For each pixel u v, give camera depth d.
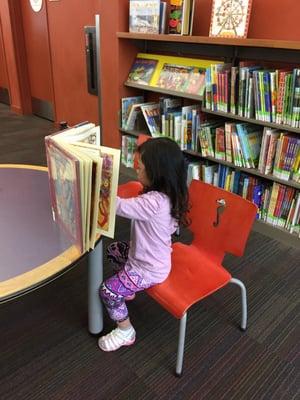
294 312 1.79
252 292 1.91
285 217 2.29
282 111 2.06
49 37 4.23
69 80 4.18
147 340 1.61
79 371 1.46
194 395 1.38
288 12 2.15
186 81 2.65
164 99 2.82
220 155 2.47
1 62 5.44
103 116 3.36
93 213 1.03
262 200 2.38
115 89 3.11
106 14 2.90
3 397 1.35
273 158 2.22
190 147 2.67
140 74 2.99
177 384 1.42
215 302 1.83
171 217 1.31
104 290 1.40
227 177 2.53
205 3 2.54
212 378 1.44
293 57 2.18
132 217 1.23
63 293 1.87
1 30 4.99
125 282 1.36
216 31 2.36
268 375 1.46
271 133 2.16
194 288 1.36
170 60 2.82
